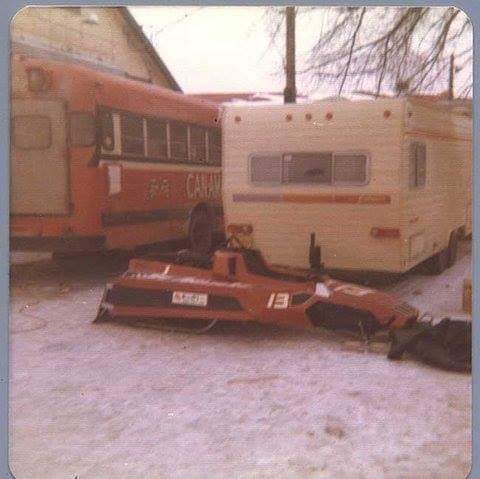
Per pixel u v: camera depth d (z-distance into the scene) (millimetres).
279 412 5219
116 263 10562
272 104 8789
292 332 7293
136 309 7172
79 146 8938
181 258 7617
